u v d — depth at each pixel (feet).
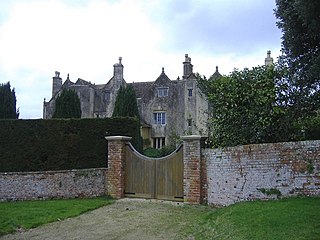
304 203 30.07
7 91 94.43
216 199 40.70
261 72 48.29
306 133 46.03
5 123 58.95
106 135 59.21
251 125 47.26
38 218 35.29
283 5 39.01
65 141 58.75
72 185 49.80
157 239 27.61
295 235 22.30
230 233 26.20
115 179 48.75
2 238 28.81
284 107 46.37
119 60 134.82
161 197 45.91
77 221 34.65
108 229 31.24
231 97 48.44
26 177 49.78
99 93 136.67
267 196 35.53
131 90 100.37
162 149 96.89
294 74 43.09
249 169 37.27
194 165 42.98
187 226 31.40
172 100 125.08
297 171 34.04
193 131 119.96
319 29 31.99
